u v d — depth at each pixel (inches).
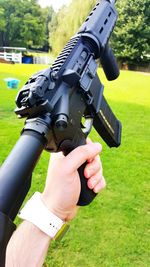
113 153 219.5
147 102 442.3
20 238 34.2
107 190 163.9
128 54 1127.0
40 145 29.8
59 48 1143.6
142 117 345.4
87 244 121.9
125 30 1091.9
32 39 1758.1
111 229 131.7
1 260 23.5
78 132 39.5
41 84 31.0
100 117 49.3
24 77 616.7
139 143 246.8
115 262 113.9
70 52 40.3
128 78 681.0
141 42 1112.2
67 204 35.3
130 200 155.4
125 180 176.9
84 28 44.6
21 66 836.0
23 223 35.3
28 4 1704.0
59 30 1139.3
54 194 35.0
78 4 1043.9
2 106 345.1
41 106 30.4
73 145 38.0
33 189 156.7
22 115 31.6
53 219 34.7
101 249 119.8
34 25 1729.8
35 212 34.8
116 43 1126.4
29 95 30.1
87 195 38.7
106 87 544.1
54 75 34.2
